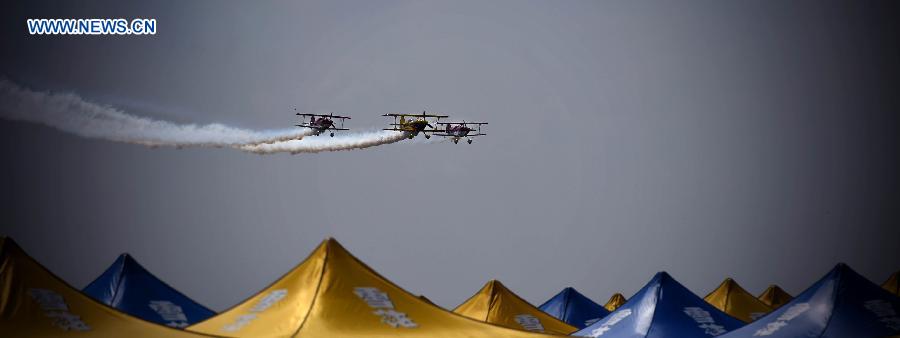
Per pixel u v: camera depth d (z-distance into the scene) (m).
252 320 98.62
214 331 98.12
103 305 88.62
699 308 132.75
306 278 101.75
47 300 86.75
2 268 87.50
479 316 151.12
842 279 112.62
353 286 100.31
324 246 103.12
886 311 109.81
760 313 177.62
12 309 85.06
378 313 97.88
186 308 132.62
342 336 94.31
